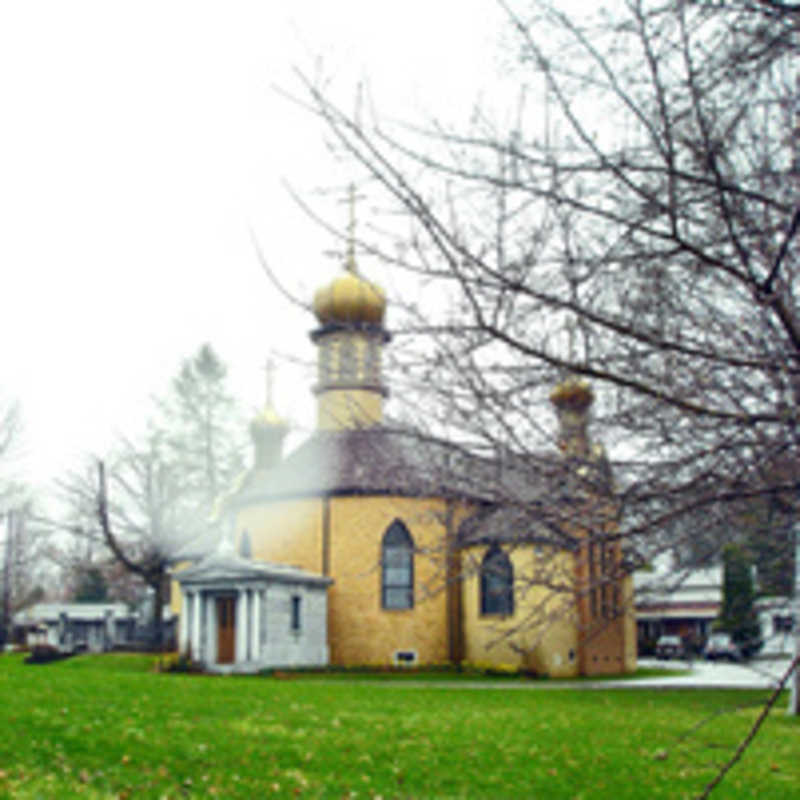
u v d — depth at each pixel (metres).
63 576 80.25
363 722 18.92
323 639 40.91
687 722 21.61
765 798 14.53
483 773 15.52
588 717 21.84
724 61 5.25
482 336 5.52
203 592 40.88
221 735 16.69
